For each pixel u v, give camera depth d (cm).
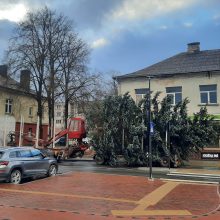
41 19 4028
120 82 4019
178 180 1962
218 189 1672
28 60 4003
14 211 1090
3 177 1652
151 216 1088
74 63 4094
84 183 1753
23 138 3469
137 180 1917
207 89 3631
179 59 4009
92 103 4084
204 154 3553
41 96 4144
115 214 1098
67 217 1033
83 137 3378
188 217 1085
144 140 2845
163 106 2902
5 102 4856
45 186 1631
